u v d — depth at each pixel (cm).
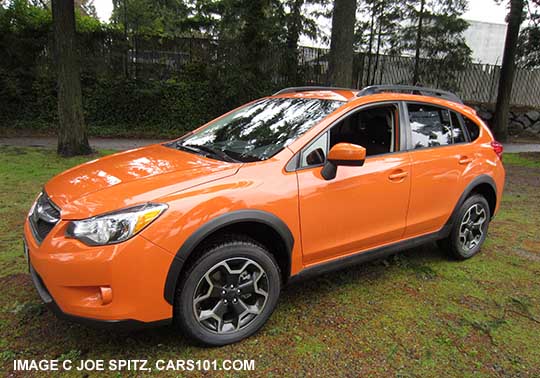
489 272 395
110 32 1417
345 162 280
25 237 267
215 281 259
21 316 290
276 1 1524
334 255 316
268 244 292
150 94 1390
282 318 302
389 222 341
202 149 330
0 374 235
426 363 259
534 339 290
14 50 1283
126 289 229
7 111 1299
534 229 535
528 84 1955
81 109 898
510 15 1449
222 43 1527
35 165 786
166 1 1684
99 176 278
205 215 246
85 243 227
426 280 372
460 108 414
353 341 278
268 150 300
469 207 404
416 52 1683
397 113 356
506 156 1199
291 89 409
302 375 244
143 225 231
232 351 263
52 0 843
